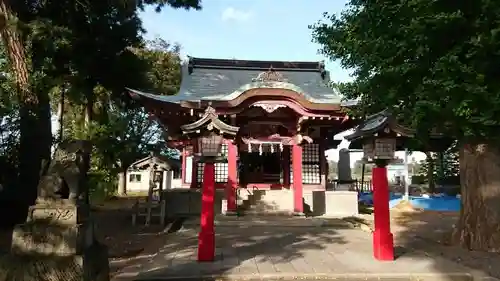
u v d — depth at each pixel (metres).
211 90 20.89
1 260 5.79
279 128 18.77
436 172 31.52
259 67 24.16
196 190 18.97
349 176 24.09
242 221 15.48
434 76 8.37
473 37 7.66
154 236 12.79
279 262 8.82
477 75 7.73
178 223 15.73
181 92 20.38
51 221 5.95
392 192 31.55
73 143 6.38
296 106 17.08
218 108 16.89
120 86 15.95
